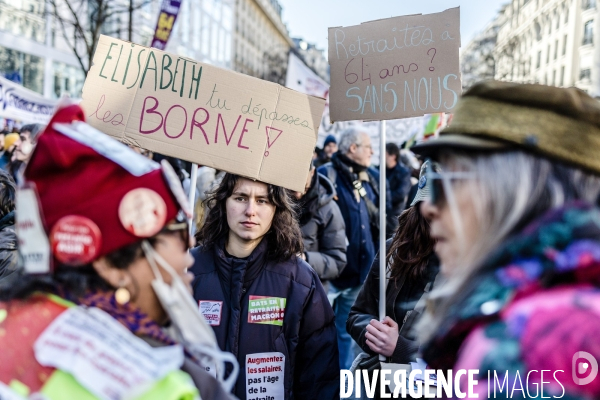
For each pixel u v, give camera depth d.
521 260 0.84
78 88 18.45
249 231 2.17
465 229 0.94
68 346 0.88
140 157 1.03
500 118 0.92
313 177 3.65
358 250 4.41
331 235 3.78
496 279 0.85
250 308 2.17
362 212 4.48
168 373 0.89
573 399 0.70
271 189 2.25
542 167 0.89
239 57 46.09
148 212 0.96
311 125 2.31
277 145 2.29
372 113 2.62
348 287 4.41
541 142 0.88
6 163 6.23
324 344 2.26
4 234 2.38
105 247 0.93
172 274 1.02
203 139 2.31
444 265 1.01
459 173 0.95
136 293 1.00
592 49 29.16
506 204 0.89
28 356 0.88
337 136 8.14
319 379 2.23
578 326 0.73
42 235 0.93
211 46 33.34
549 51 33.28
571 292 0.79
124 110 2.33
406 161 7.66
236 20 44.25
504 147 0.91
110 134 2.31
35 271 0.94
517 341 0.76
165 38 7.70
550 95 0.90
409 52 2.56
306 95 2.32
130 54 2.36
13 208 2.53
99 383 0.85
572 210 0.84
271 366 2.15
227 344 2.15
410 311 2.18
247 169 2.25
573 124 0.88
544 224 0.84
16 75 13.14
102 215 0.92
